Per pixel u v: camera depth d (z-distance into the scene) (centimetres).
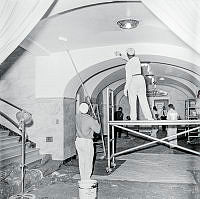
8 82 962
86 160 660
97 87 1289
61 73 913
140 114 2111
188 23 332
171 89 2258
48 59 926
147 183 659
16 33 382
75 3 474
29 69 949
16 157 738
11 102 959
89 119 649
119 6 516
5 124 959
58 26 630
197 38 332
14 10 376
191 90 1497
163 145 1393
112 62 899
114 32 695
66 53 906
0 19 378
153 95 2223
